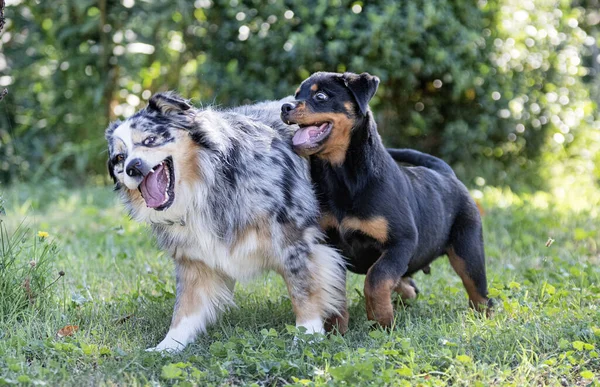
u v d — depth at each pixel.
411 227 5.77
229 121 5.67
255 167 5.54
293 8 11.43
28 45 12.46
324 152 5.67
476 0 11.96
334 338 5.27
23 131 12.88
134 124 5.30
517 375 4.73
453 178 6.61
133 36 12.20
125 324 5.91
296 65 11.29
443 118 12.45
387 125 12.36
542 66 12.52
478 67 11.82
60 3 12.16
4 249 6.26
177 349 5.40
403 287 6.64
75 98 12.73
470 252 6.35
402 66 11.38
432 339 5.39
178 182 5.38
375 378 4.57
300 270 5.61
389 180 5.79
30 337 5.36
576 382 4.77
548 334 5.36
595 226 9.64
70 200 11.09
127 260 7.99
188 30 12.24
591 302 6.31
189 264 5.76
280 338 5.38
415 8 11.13
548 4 12.64
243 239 5.53
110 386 4.61
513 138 12.32
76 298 6.36
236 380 4.77
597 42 14.40
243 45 11.78
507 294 6.48
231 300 5.95
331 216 5.84
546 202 11.37
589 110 13.24
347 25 11.05
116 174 5.42
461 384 4.66
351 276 7.36
